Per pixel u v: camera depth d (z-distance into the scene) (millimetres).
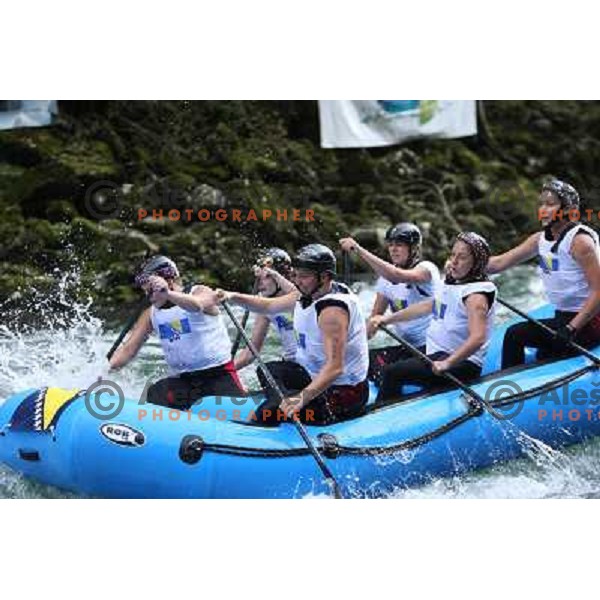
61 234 24906
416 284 14953
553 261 15375
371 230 27672
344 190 29188
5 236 24562
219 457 12031
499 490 13469
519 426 14078
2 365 18641
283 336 14742
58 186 25688
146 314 13727
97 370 18281
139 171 27031
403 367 14086
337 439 12648
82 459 11922
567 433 14703
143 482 11953
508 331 15602
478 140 32594
